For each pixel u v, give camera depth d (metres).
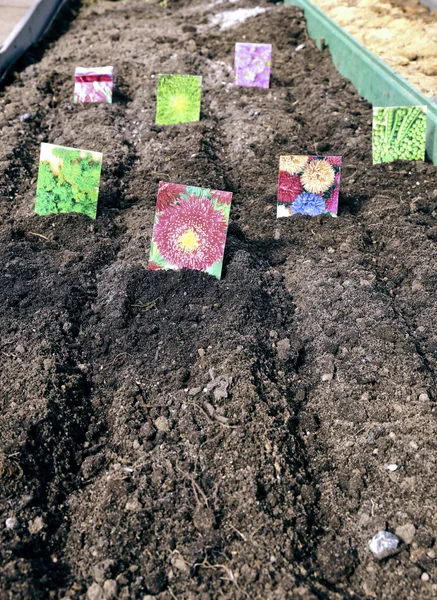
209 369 0.52
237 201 0.73
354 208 0.72
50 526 0.43
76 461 0.47
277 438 0.47
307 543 0.42
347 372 0.53
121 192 0.74
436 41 1.01
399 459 0.46
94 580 0.40
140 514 0.42
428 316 0.58
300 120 0.87
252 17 1.20
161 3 1.37
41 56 1.12
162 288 0.59
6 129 0.84
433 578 0.39
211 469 0.45
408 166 0.76
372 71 0.89
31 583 0.38
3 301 0.58
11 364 0.52
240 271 0.60
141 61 1.04
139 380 0.52
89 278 0.62
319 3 1.24
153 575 0.40
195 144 0.81
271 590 0.38
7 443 0.46
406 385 0.51
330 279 0.61
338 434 0.49
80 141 0.83
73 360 0.54
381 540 0.41
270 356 0.54
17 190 0.75
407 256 0.64
